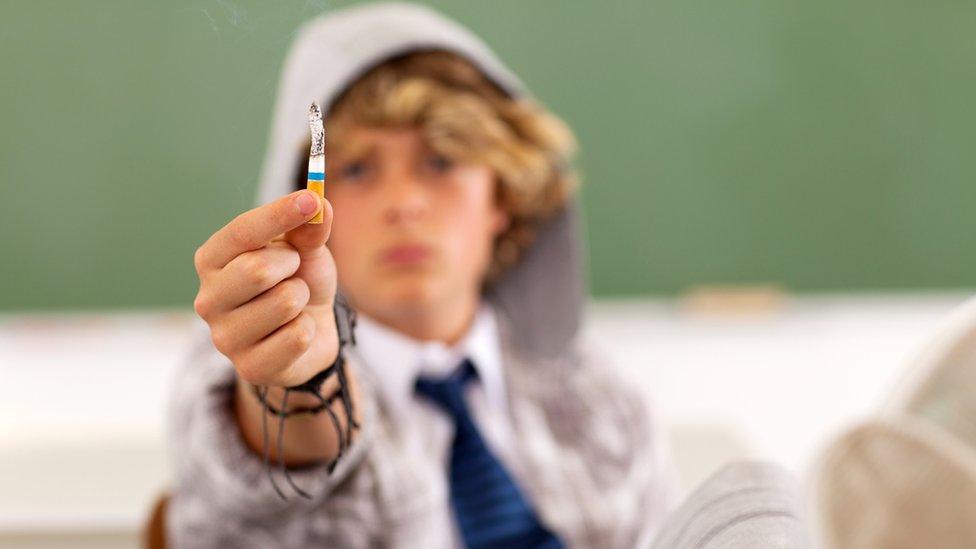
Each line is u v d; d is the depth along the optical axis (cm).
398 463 94
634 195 234
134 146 215
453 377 106
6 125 216
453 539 100
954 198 236
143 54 212
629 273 235
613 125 232
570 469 108
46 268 220
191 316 221
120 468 173
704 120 233
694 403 231
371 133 99
